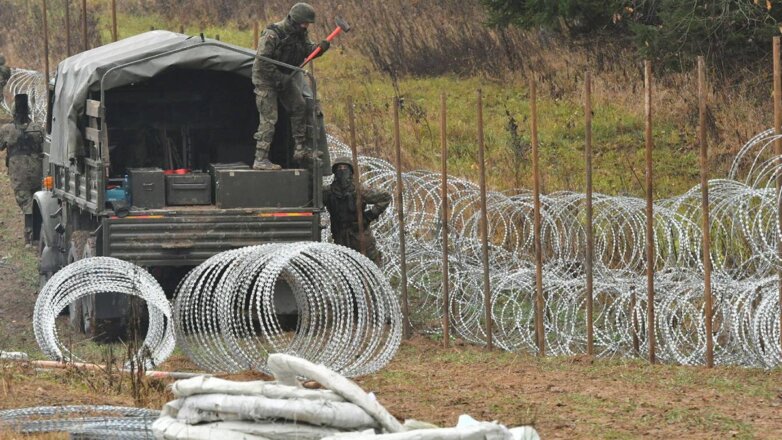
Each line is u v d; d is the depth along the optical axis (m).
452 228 60.75
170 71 59.34
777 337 48.56
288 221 54.00
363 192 58.44
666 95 93.44
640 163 83.19
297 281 49.88
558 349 52.38
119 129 60.25
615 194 77.00
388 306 51.25
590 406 41.03
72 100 55.31
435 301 59.41
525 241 59.88
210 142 61.56
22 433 33.75
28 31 140.75
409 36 124.75
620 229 56.53
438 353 51.69
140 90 60.06
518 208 60.06
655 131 89.56
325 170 57.56
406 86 111.44
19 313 61.12
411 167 84.88
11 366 44.81
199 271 47.44
